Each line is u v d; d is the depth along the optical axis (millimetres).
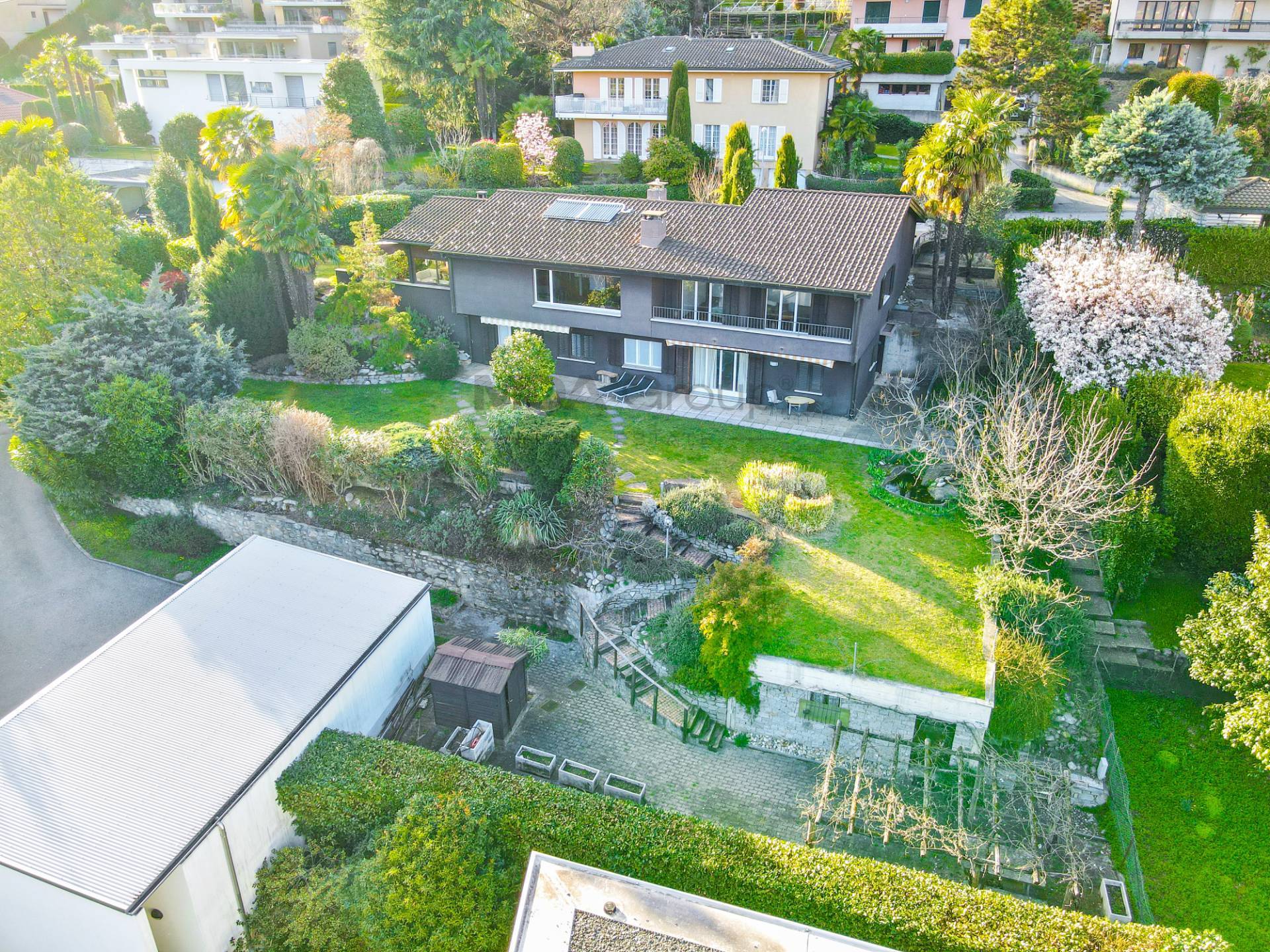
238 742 19016
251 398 37125
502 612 27969
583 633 26141
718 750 23172
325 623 22734
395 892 16891
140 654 21172
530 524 27125
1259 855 20094
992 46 57438
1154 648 24250
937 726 21719
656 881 17766
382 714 23281
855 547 27281
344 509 29781
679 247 35125
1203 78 54156
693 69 57281
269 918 18344
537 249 37062
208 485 31828
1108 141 41156
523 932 15297
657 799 21562
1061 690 23453
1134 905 18875
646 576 26281
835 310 33406
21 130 49250
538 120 56781
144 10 99500
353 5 60906
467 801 18641
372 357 39938
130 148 72125
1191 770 22078
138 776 18047
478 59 58781
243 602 23219
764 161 57812
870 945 15312
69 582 29297
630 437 34031
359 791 18938
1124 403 27828
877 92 72188
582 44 69500
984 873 19188
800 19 78250
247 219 38125
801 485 28703
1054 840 19953
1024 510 24484
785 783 22172
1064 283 31547
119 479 31938
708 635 22797
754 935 15422
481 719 23031
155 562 30328
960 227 37594
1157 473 28203
